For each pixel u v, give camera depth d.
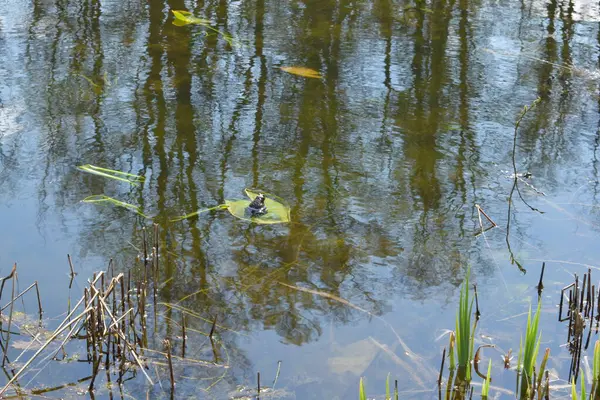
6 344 3.75
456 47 8.48
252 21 9.13
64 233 4.73
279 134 6.27
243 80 7.33
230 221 4.97
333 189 5.43
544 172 5.80
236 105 6.77
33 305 4.05
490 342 3.99
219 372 3.63
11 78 7.09
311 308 4.16
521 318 4.18
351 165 5.80
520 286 4.43
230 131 6.25
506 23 9.40
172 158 5.76
